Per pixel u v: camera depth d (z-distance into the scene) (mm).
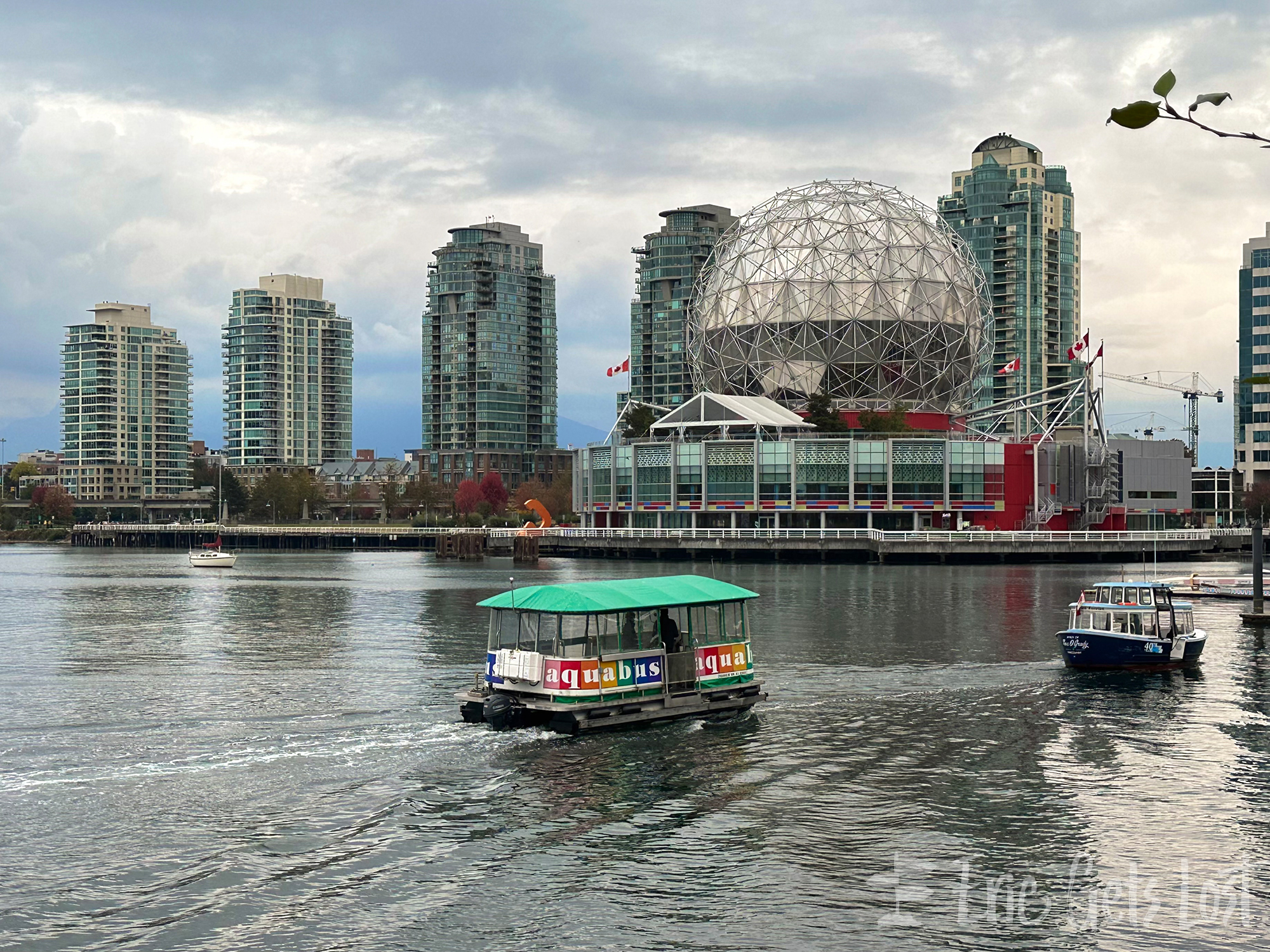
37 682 48438
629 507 156500
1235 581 96500
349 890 24984
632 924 23359
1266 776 33375
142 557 185125
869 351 168125
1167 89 9633
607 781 32531
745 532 137500
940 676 49031
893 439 147000
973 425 191875
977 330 176500
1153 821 29359
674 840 27906
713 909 24047
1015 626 65875
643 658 39438
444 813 29828
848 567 122188
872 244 169250
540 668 38375
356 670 51250
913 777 33125
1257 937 22766
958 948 22359
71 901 24406
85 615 77188
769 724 39656
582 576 113875
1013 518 149625
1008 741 37406
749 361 173125
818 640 60156
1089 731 38938
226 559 143875
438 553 162250
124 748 36406
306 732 38281
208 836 28188
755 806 30438
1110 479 156875
